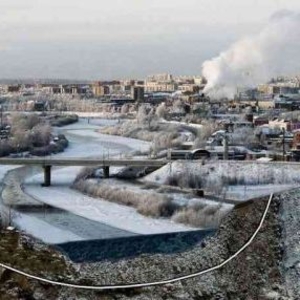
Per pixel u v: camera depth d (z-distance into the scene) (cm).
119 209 13012
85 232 10525
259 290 6019
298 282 6041
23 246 6088
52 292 5594
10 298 5412
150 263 6194
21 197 14338
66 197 14675
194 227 10888
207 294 5897
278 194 7112
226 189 13925
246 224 6775
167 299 5778
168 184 15125
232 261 6312
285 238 6550
